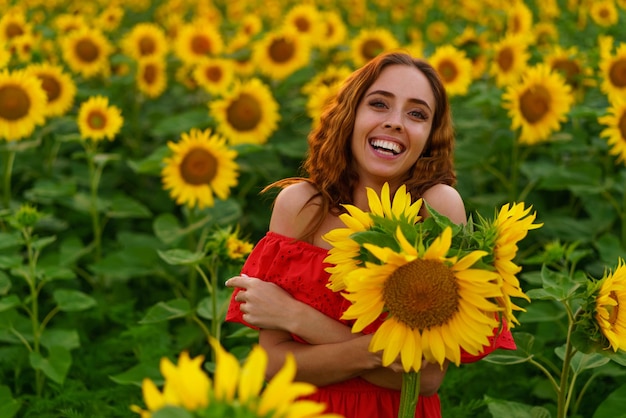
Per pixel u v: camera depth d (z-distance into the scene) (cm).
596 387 332
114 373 360
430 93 220
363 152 218
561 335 355
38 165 544
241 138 495
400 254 158
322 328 211
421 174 227
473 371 339
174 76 745
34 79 466
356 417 215
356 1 1031
